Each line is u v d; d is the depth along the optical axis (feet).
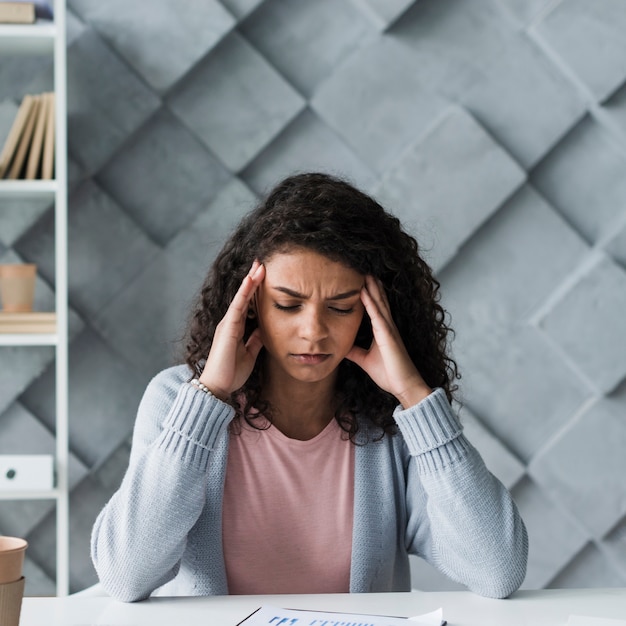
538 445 6.98
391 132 6.87
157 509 3.53
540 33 6.82
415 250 4.16
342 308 3.75
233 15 6.73
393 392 3.87
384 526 4.06
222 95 6.74
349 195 3.88
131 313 6.70
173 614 3.35
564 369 7.00
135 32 6.59
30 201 6.70
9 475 5.99
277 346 3.75
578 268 6.98
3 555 2.73
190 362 4.16
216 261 4.21
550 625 3.26
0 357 6.73
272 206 4.00
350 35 6.86
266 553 4.02
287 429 4.12
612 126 6.97
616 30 6.86
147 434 3.95
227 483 4.00
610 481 6.96
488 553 3.62
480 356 6.95
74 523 6.74
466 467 3.71
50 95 6.27
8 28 6.07
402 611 3.41
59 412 6.08
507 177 6.81
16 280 6.23
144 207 6.75
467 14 6.89
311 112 6.92
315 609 3.41
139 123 6.65
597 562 7.07
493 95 6.91
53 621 3.26
